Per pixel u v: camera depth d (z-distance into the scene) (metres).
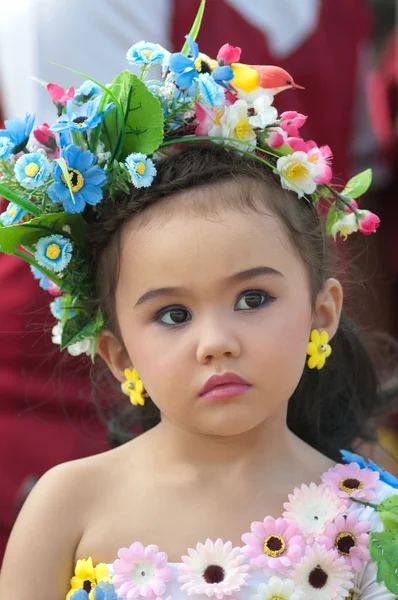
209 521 3.76
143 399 4.07
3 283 5.70
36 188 3.84
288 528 3.68
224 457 3.88
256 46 6.30
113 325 4.03
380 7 8.72
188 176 3.79
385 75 8.37
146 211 3.76
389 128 8.18
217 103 3.81
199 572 3.61
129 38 5.90
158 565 3.65
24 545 3.86
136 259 3.72
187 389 3.60
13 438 5.71
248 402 3.59
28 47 5.75
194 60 3.88
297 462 3.98
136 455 4.04
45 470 5.71
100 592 3.56
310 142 4.14
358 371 4.90
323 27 6.81
